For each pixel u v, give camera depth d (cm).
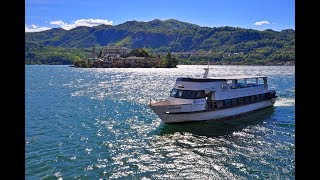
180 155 3247
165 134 4169
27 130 4469
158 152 3356
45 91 10306
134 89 10938
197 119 4778
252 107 5725
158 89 10938
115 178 2628
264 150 3378
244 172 2736
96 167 2888
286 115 5506
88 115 5725
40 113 5991
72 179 2600
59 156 3195
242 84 6081
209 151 3375
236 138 3928
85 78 17250
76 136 4094
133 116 5556
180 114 4634
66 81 14925
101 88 11369
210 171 2767
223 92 5081
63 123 4994
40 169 2822
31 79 16212
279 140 3800
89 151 3397
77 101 7769
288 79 15350
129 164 2970
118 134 4194
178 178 2619
